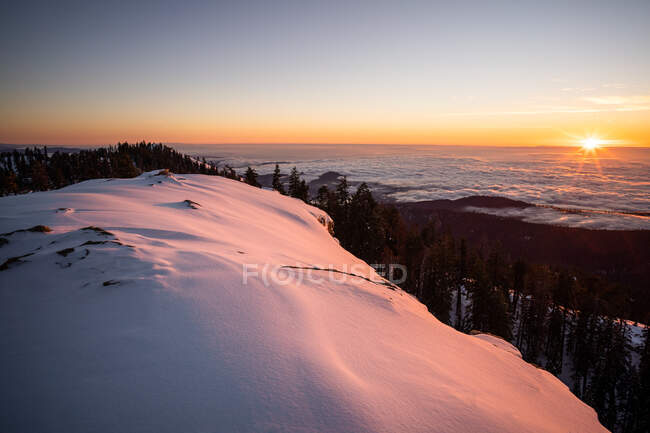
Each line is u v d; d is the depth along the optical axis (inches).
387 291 350.0
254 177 2226.9
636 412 1034.7
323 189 2064.5
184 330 155.0
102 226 289.4
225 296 194.4
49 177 2908.5
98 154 3941.9
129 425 105.9
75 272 194.5
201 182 887.7
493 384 200.5
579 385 1269.7
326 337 180.2
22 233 237.8
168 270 210.1
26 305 164.4
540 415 181.8
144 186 636.1
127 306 168.1
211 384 125.1
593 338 1242.6
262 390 125.6
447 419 135.9
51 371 125.6
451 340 258.5
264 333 164.9
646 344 1099.9
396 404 135.0
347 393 131.6
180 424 107.3
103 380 122.5
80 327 150.9
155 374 126.9
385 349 191.3
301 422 113.9
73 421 106.7
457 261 1616.6
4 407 110.8
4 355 132.5
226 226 466.0
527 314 1438.2
